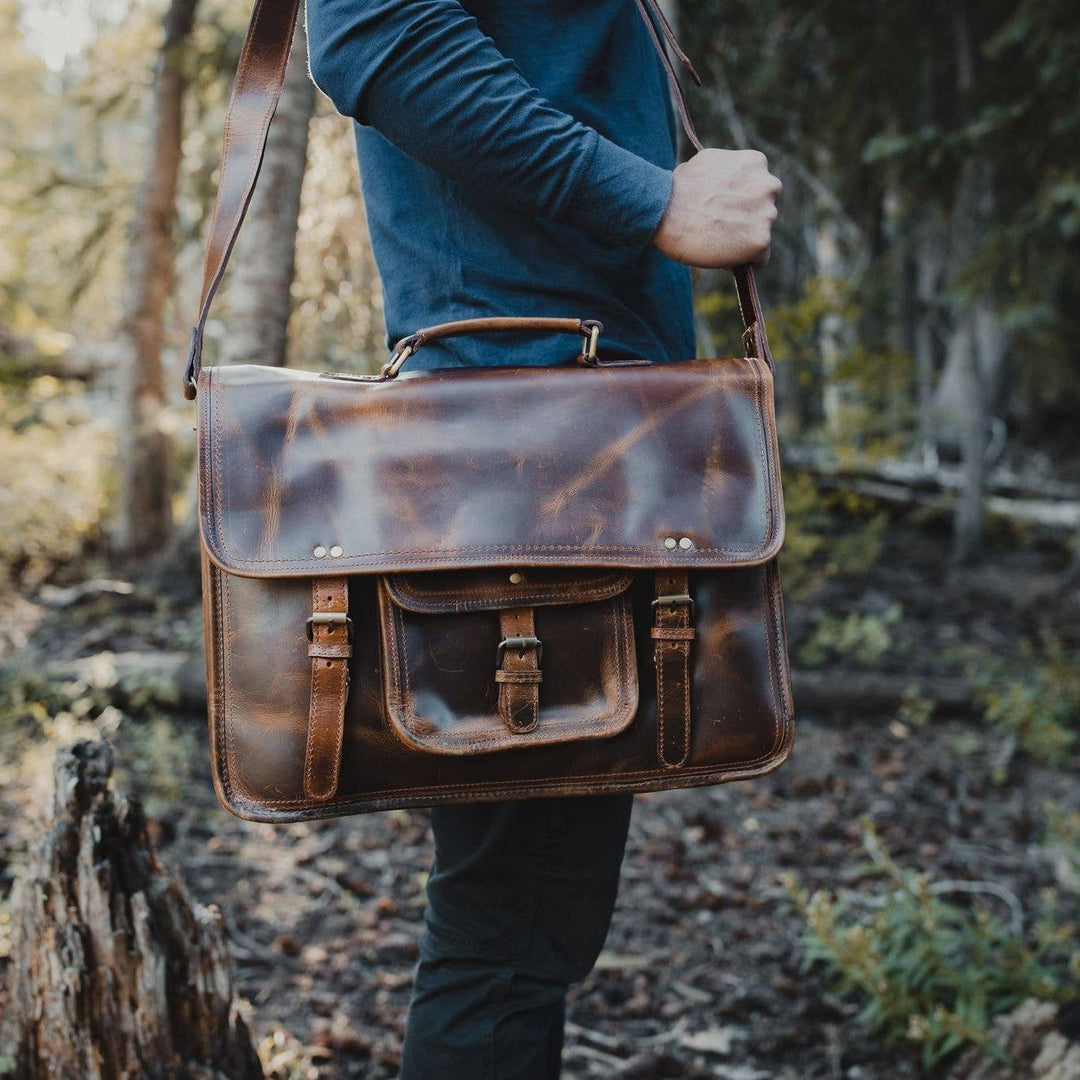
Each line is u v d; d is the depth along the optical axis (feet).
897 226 19.15
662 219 3.27
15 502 17.48
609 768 3.41
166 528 18.01
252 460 3.31
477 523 3.28
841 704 12.70
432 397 3.42
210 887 7.82
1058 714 12.37
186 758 10.00
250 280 12.57
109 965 4.39
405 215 3.72
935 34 17.81
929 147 16.30
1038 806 10.39
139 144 23.88
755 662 3.44
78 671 10.91
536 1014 3.83
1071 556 21.20
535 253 3.61
